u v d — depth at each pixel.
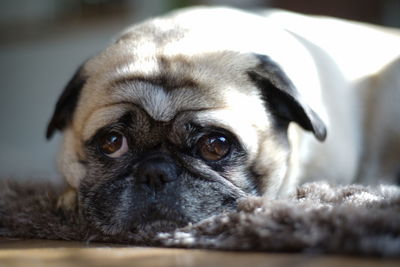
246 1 1.13
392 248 0.36
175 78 0.49
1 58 1.36
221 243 0.40
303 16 0.70
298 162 0.55
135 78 0.50
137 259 0.39
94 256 0.40
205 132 0.48
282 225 0.40
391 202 0.42
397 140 0.66
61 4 1.35
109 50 0.54
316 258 0.37
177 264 0.37
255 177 0.50
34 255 0.40
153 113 0.48
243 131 0.49
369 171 0.67
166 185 0.47
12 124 1.35
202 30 0.54
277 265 0.36
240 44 0.53
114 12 1.28
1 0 1.37
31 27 1.35
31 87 1.34
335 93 0.61
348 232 0.38
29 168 0.96
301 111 0.50
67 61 1.31
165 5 1.25
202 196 0.48
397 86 0.66
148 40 0.53
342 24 0.71
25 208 0.50
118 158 0.49
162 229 0.47
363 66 0.67
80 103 0.52
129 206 0.47
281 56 0.55
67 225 0.48
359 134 0.65
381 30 0.73
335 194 0.47
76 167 0.51
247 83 0.50
